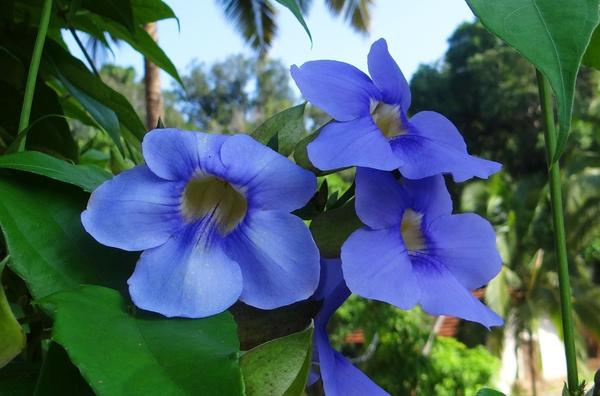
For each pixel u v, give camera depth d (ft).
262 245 0.55
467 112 19.88
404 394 7.00
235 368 0.44
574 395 0.68
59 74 1.05
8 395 0.56
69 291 0.51
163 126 0.63
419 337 7.12
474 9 0.49
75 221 0.59
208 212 0.58
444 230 0.67
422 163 0.62
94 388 0.42
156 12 1.21
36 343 0.65
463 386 7.49
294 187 0.56
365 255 0.59
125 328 0.49
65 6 1.11
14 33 1.05
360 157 0.57
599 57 0.81
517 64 19.03
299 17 0.66
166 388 0.43
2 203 0.56
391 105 0.69
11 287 0.71
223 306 0.53
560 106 0.47
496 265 0.67
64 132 1.06
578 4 0.49
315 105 0.61
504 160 19.33
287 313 0.59
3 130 1.00
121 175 0.55
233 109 28.40
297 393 0.51
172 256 0.54
